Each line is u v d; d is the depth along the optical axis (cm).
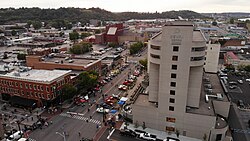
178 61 6069
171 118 6688
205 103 7131
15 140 6328
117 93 10106
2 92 9375
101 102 9038
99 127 7144
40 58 12038
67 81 9450
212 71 10988
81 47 18462
